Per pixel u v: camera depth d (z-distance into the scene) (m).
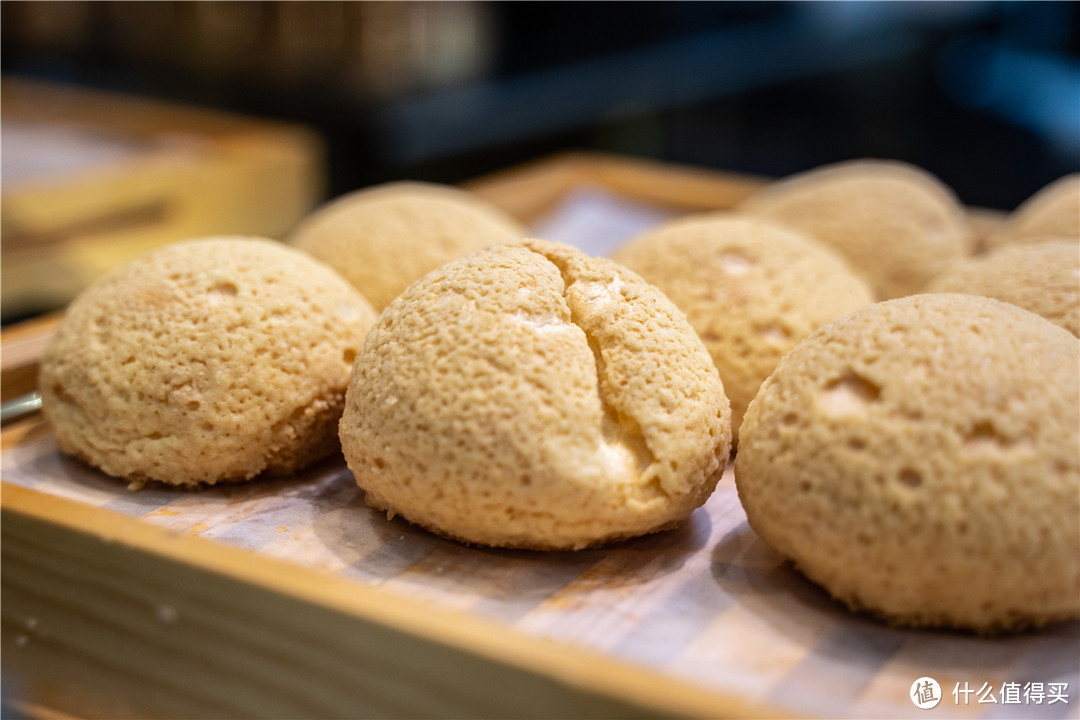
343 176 0.80
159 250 0.40
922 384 0.31
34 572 0.34
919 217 0.53
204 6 0.79
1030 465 0.31
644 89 0.81
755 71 0.79
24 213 0.59
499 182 0.68
